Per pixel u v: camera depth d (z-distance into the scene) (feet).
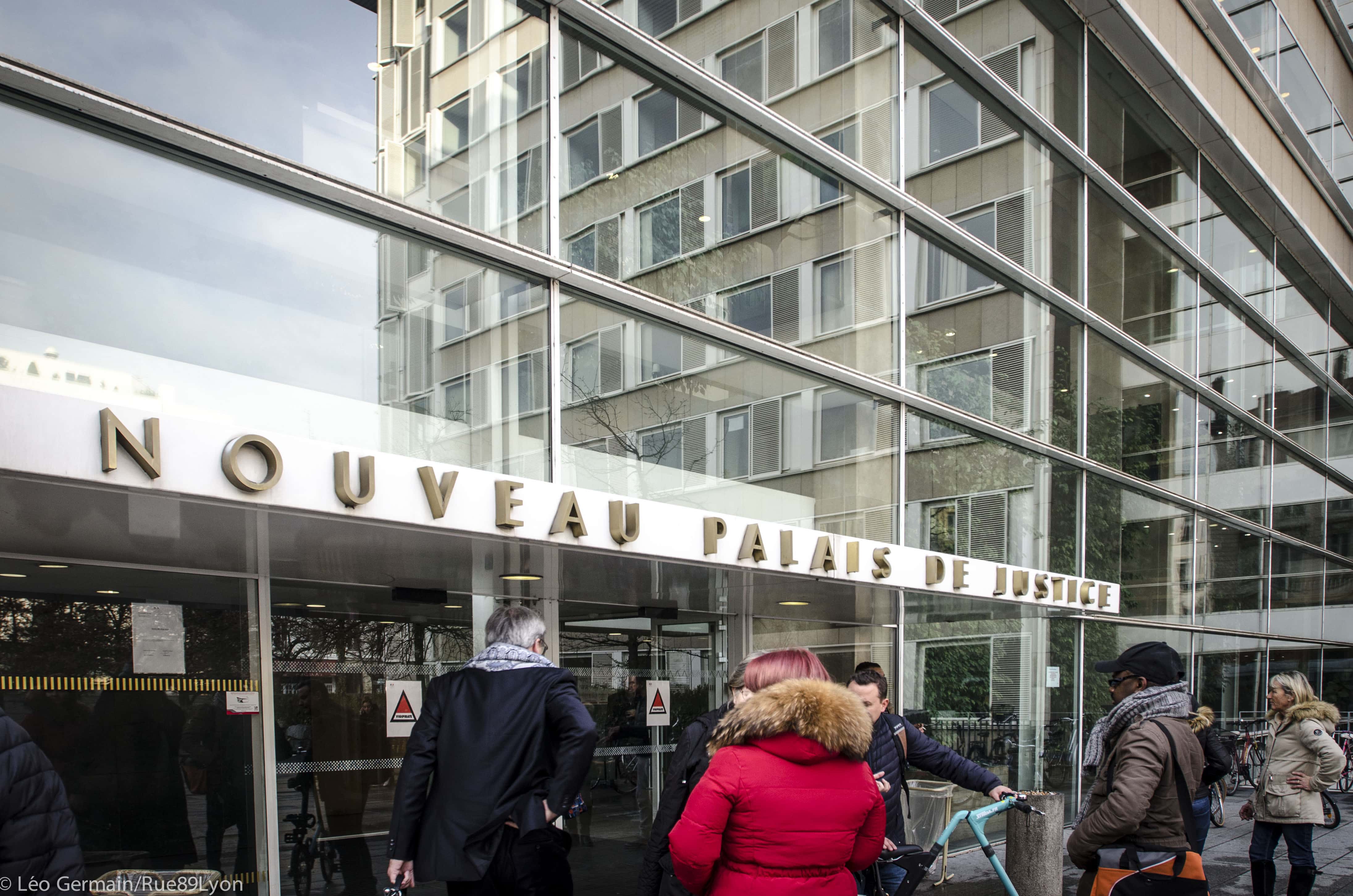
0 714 9.32
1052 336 38.24
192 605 17.69
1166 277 47.37
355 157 17.25
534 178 20.25
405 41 18.29
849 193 29.09
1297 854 22.11
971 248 33.71
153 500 12.16
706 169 24.54
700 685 26.96
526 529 15.84
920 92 32.24
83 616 16.30
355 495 13.78
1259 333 58.80
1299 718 22.26
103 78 14.21
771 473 25.55
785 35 27.07
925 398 30.89
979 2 34.71
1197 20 46.93
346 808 19.39
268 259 16.01
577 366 20.81
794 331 26.71
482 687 12.75
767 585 22.90
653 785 25.18
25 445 10.53
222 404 15.08
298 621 19.15
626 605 25.31
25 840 9.11
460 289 18.79
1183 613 47.29
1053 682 37.65
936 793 28.17
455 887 12.28
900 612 31.24
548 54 20.88
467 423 18.54
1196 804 20.57
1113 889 13.87
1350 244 72.95
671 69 23.53
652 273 22.61
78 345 13.64
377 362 17.26
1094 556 40.11
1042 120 37.29
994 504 34.30
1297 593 62.03
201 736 17.48
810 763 9.66
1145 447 44.75
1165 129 47.44
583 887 22.27
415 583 20.92
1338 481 70.59
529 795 12.42
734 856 9.68
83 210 13.98
